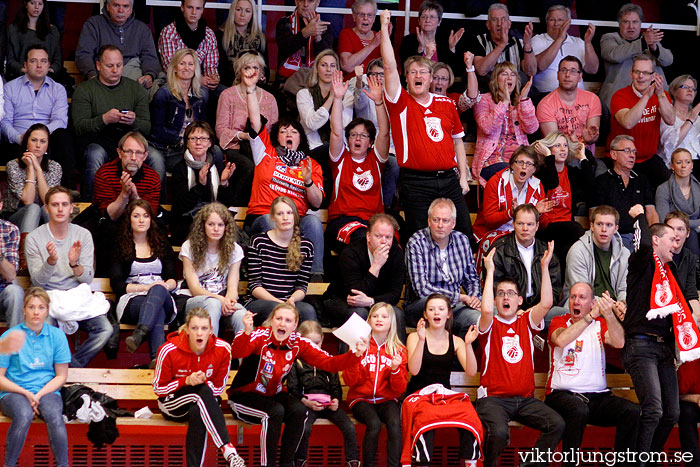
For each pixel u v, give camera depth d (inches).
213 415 446.3
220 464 477.4
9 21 784.9
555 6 761.0
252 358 466.0
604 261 564.7
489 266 509.4
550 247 519.2
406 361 492.4
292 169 600.1
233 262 532.4
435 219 539.8
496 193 608.1
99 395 470.0
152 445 471.5
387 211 626.8
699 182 668.7
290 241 534.9
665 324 498.3
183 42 713.6
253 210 594.2
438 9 727.7
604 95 759.1
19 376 457.1
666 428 499.8
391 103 585.3
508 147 676.1
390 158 634.2
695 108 709.9
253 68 631.2
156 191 583.2
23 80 646.5
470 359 492.7
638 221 498.6
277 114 674.2
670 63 767.1
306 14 729.0
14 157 639.1
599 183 640.4
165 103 651.5
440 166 586.6
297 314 467.2
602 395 503.2
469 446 463.2
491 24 738.2
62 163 614.9
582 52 767.7
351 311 515.5
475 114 679.1
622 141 640.4
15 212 580.7
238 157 633.0
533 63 738.8
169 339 463.2
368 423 469.4
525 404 494.9
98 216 564.7
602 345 507.5
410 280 544.4
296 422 458.0
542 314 506.9
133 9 736.3
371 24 741.3
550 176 617.3
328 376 489.1
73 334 553.0
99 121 629.3
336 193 604.4
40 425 463.8
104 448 469.1
